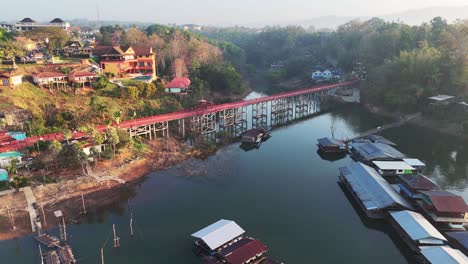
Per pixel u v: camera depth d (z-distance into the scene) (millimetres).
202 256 48125
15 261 46562
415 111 120688
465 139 97000
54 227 54969
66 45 140625
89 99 96062
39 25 196125
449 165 80375
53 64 110438
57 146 68562
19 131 78000
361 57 190750
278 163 83375
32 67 103938
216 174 75438
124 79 117375
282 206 62500
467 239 47531
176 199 64625
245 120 114000
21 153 69250
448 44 129500
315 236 53531
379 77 138750
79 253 48719
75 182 67312
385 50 168000
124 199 64125
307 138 103875
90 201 62594
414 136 101812
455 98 111625
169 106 109625
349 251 50031
